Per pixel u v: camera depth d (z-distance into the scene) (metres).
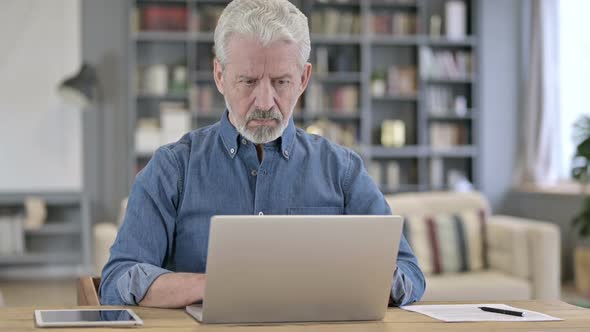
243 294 1.63
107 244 4.53
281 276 1.63
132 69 8.09
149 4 8.29
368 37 8.48
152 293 1.81
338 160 2.12
